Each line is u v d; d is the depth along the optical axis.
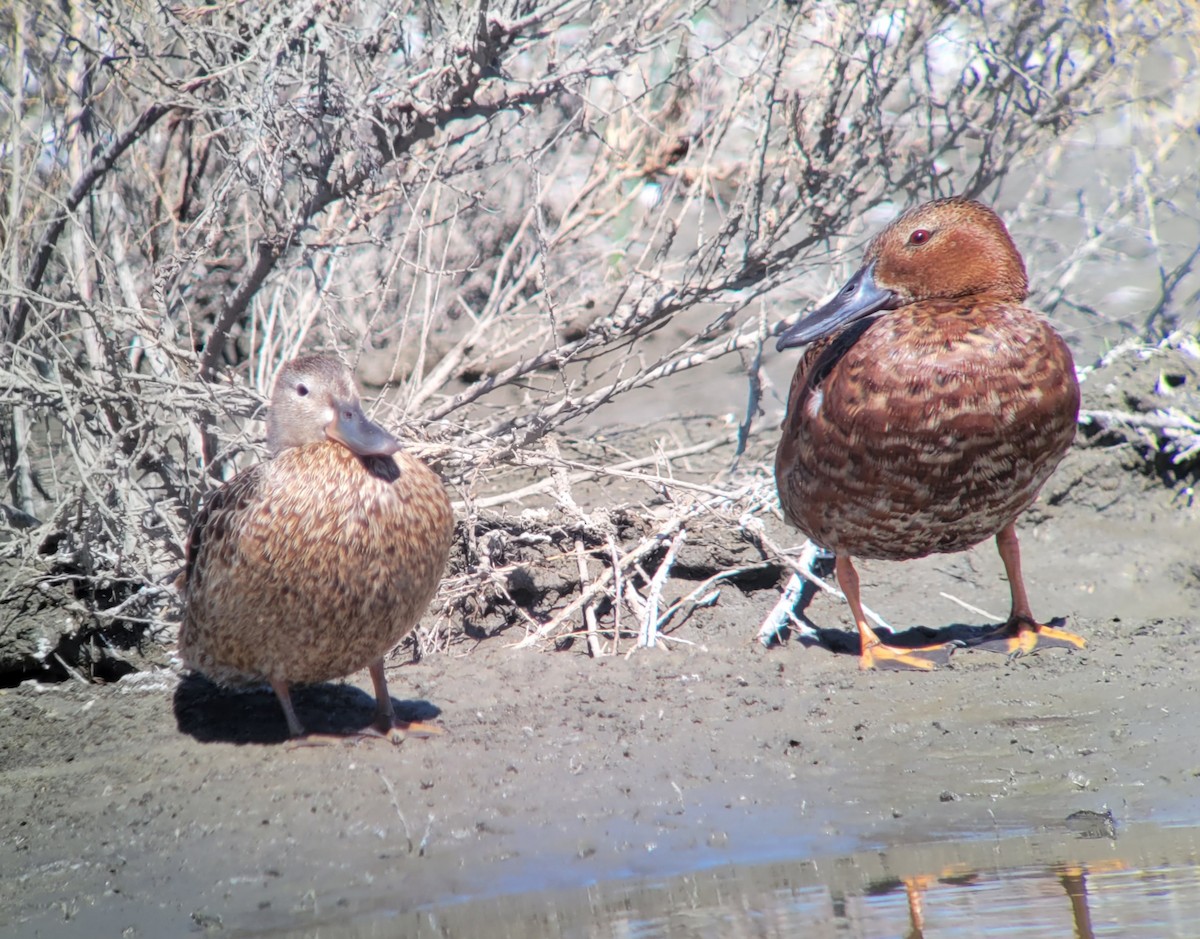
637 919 6.51
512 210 15.20
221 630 8.41
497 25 10.90
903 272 9.98
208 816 7.83
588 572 11.47
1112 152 17.94
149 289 12.54
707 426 14.88
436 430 11.97
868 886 6.77
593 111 14.48
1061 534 12.41
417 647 10.81
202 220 11.10
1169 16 14.88
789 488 10.09
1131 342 13.82
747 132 15.67
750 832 7.51
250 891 7.02
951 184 13.72
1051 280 16.31
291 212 11.78
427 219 14.49
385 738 8.74
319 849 7.41
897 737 8.69
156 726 9.30
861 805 7.81
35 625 10.62
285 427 8.50
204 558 8.36
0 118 12.80
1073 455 12.73
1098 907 6.32
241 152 11.12
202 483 11.17
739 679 9.70
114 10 11.30
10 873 7.36
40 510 12.27
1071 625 10.77
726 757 8.47
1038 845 7.17
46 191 11.66
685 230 16.33
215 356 12.12
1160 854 6.95
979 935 6.18
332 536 8.05
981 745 8.51
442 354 14.80
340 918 6.69
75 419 10.80
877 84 12.63
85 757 8.88
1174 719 8.64
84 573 11.14
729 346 12.46
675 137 13.26
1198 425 12.31
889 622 11.24
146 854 7.46
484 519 11.71
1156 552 11.97
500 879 7.05
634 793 8.00
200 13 11.55
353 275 14.74
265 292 14.30
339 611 8.18
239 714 9.40
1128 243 17.12
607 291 14.44
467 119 12.69
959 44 14.40
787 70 13.42
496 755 8.52
